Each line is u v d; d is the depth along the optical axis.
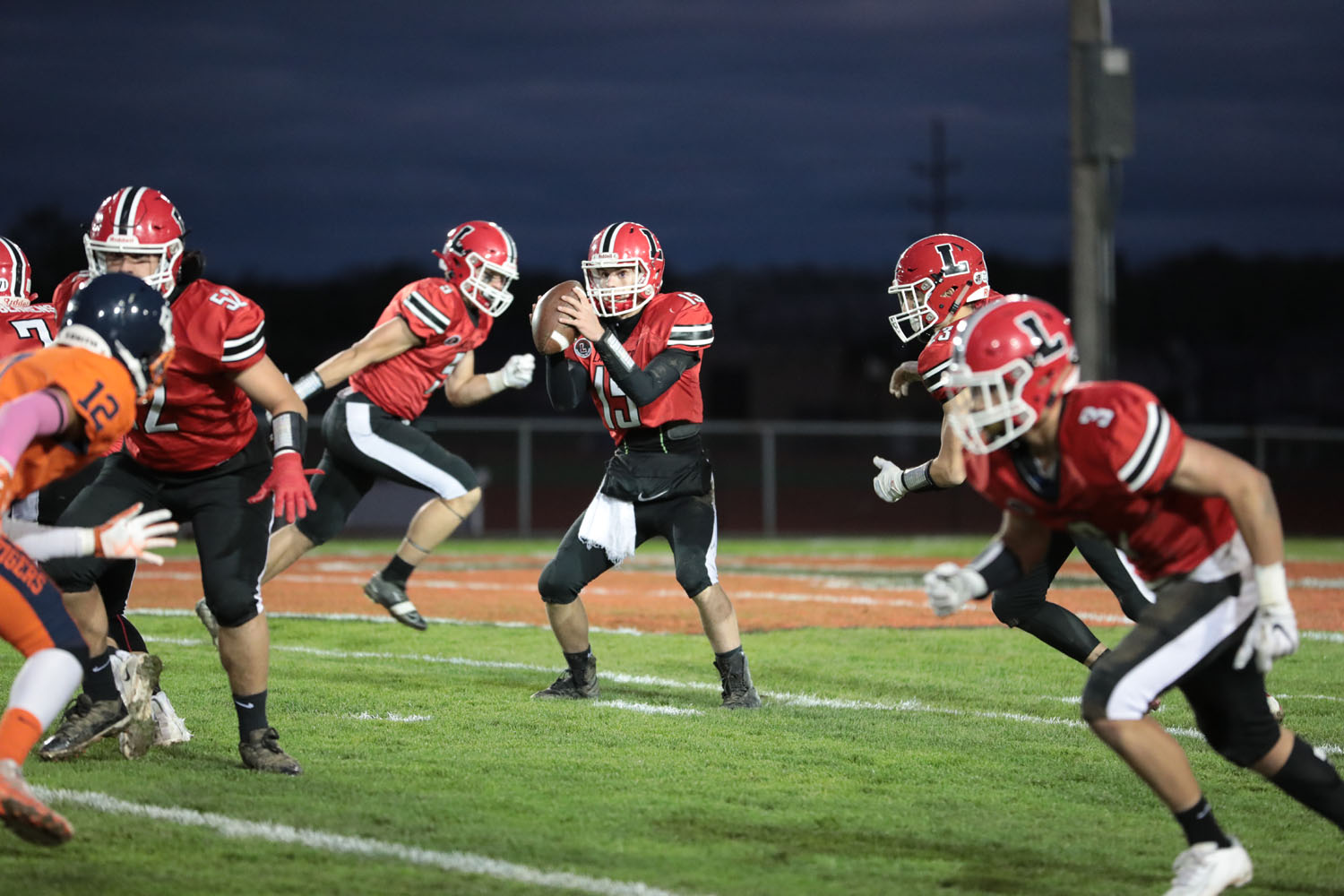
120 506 15.77
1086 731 18.67
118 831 13.37
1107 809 14.78
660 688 21.97
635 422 20.30
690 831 13.73
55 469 12.58
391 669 23.34
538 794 14.99
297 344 140.62
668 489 20.12
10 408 11.74
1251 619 11.96
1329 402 155.75
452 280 21.39
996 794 15.34
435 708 19.81
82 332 12.66
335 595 35.22
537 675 23.06
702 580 20.11
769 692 21.73
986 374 11.68
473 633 28.19
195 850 12.82
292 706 19.77
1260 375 157.88
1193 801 11.88
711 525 20.45
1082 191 47.25
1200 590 12.04
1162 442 11.42
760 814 14.36
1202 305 160.00
